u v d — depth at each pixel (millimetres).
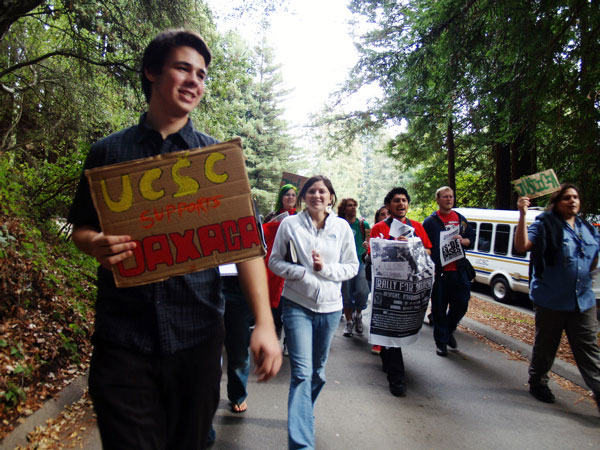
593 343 3936
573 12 6066
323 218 3363
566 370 4820
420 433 3492
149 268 1474
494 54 7180
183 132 1625
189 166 1513
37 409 3174
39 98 10875
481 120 11625
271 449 3133
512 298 11117
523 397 4297
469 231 5730
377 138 20047
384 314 4340
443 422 3701
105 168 1464
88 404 3572
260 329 1490
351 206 6520
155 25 9055
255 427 3457
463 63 7434
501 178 13344
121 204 1468
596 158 6641
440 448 3264
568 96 6430
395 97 15289
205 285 1556
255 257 1541
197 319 1530
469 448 3273
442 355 5609
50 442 2953
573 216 4117
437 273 5531
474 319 7738
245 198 1542
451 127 14766
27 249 4637
